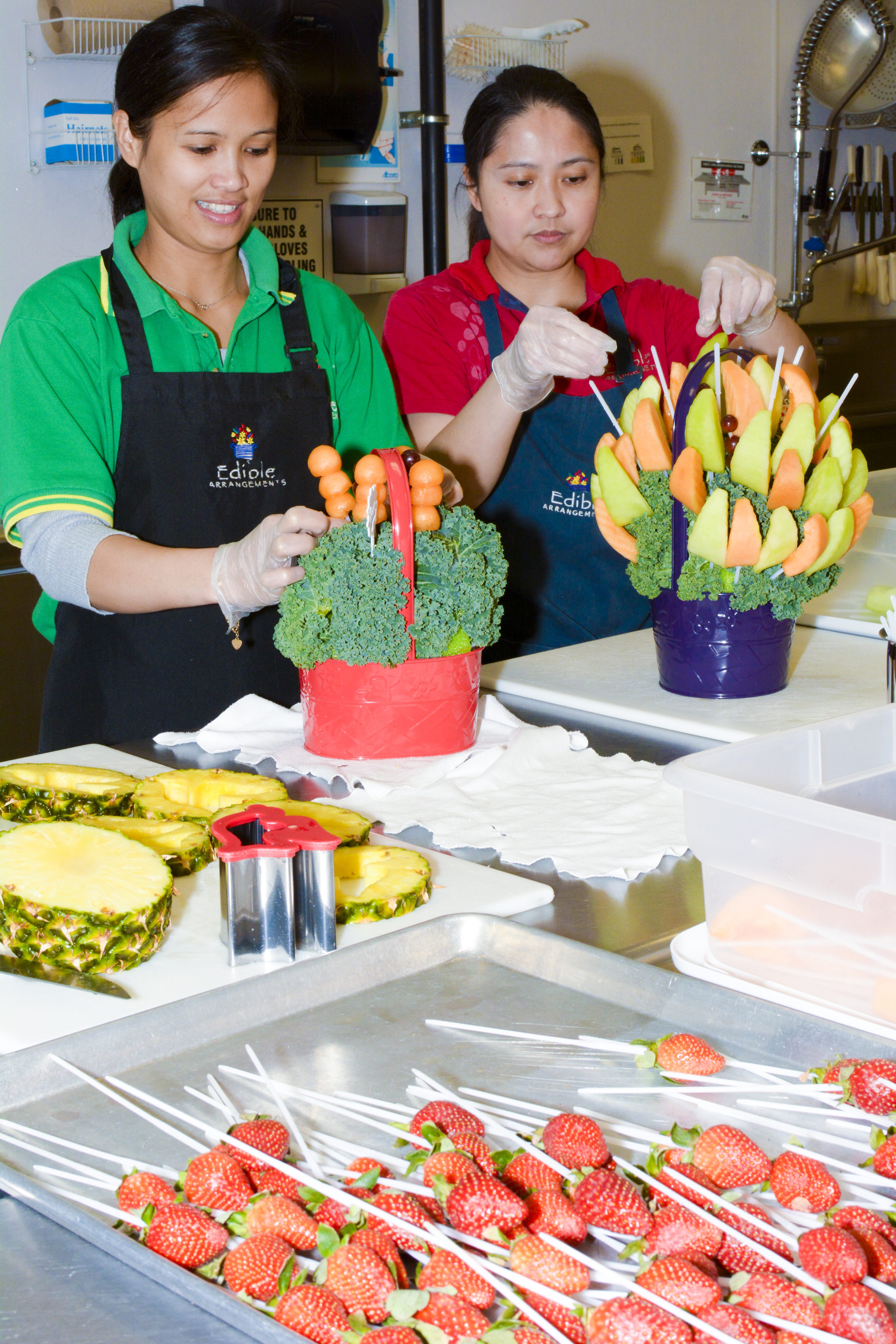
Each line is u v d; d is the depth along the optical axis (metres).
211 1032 0.88
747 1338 0.58
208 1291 0.61
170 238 1.79
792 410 1.59
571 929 1.05
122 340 1.77
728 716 1.55
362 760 1.44
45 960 0.96
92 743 1.71
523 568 2.24
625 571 2.24
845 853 0.87
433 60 3.05
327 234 3.20
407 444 2.05
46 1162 0.75
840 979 0.89
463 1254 0.62
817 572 1.59
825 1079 0.80
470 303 2.24
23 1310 0.62
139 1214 0.68
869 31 3.86
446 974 0.96
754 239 4.20
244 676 1.84
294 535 1.41
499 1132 0.75
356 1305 0.60
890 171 4.38
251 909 0.98
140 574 1.57
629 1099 0.80
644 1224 0.66
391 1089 0.82
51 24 2.64
